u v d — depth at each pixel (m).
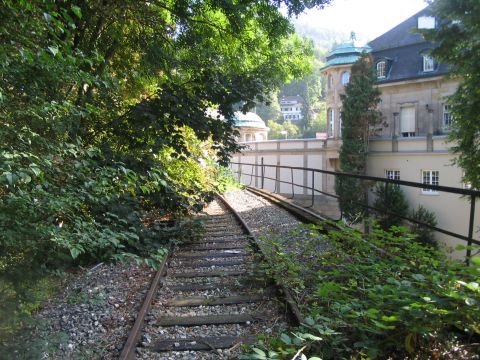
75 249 3.44
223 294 5.25
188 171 12.46
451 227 24.31
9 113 3.72
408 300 3.20
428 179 26.30
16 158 3.19
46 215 3.57
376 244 5.24
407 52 33.25
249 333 4.12
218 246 7.90
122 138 7.74
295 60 12.54
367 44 37.69
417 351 3.14
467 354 3.01
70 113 4.46
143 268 6.45
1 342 3.00
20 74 3.95
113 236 4.16
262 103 8.95
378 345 3.29
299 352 2.94
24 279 3.34
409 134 32.69
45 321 3.52
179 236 8.05
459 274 3.52
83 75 4.53
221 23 11.07
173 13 9.57
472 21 13.16
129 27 8.53
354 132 28.84
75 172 4.10
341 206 8.80
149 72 9.05
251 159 45.38
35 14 4.30
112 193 4.84
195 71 8.73
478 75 13.52
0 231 3.14
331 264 5.25
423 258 4.29
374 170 29.38
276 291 5.09
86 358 3.66
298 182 40.34
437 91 30.94
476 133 14.51
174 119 8.05
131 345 3.77
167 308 4.85
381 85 33.38
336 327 3.59
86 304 4.89
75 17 6.70
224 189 18.22
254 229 9.49
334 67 38.06
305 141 39.88
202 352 3.75
